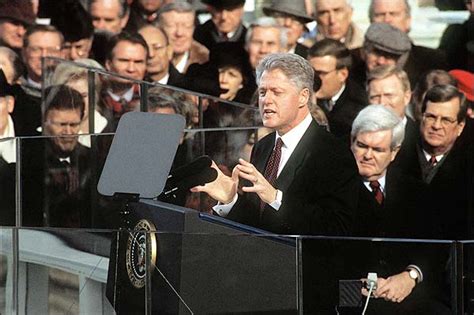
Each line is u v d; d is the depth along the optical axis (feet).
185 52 75.51
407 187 72.84
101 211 52.54
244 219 45.24
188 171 40.22
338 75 75.41
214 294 36.35
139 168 38.01
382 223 72.08
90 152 53.57
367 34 76.33
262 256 36.76
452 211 73.67
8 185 54.39
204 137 54.03
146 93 67.56
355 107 75.25
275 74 44.96
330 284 37.37
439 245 38.37
